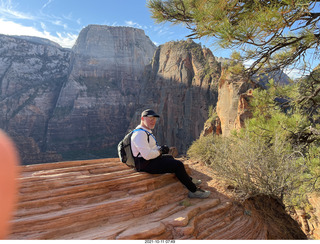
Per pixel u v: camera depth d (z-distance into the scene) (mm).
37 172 3625
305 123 6461
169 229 3184
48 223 2785
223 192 4676
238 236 3621
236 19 5027
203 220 3674
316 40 4930
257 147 4590
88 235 2805
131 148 4047
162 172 4047
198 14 4742
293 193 4906
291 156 4578
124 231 2943
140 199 3479
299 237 4516
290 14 4141
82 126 185875
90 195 3428
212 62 98500
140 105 132875
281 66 5996
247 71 6285
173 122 107562
